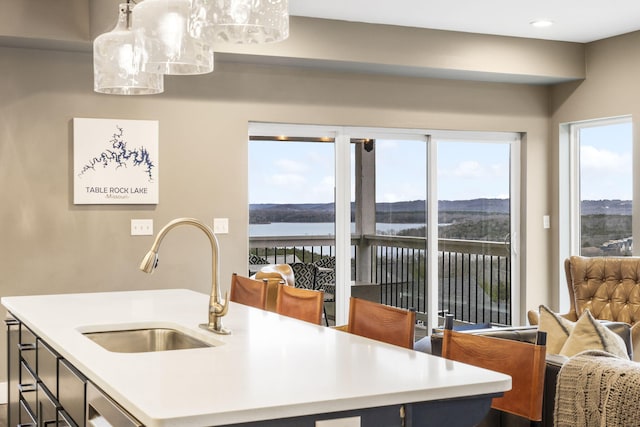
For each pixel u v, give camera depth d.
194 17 2.33
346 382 2.01
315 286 6.39
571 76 6.67
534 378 2.21
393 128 6.51
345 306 6.48
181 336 2.99
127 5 3.20
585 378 2.62
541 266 7.10
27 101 5.40
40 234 5.44
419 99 6.55
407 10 5.55
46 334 2.79
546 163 7.10
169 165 5.78
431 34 6.12
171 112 5.78
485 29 6.16
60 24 5.11
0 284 5.36
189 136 5.83
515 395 2.27
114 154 5.60
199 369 2.17
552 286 7.13
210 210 5.90
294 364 2.24
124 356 2.36
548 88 7.09
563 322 3.52
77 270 5.54
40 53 5.43
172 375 2.09
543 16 5.75
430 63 6.12
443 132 6.76
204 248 5.88
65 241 5.50
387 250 6.64
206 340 2.74
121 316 3.25
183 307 3.54
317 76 6.20
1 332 5.37
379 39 5.95
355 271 6.52
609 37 6.47
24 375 3.37
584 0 5.32
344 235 6.46
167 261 5.79
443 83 6.64
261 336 2.73
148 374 2.10
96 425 2.16
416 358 2.33
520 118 6.96
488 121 6.82
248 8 2.25
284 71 6.09
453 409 2.01
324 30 5.79
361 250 6.54
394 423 1.93
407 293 6.73
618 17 5.80
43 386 2.93
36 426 3.08
